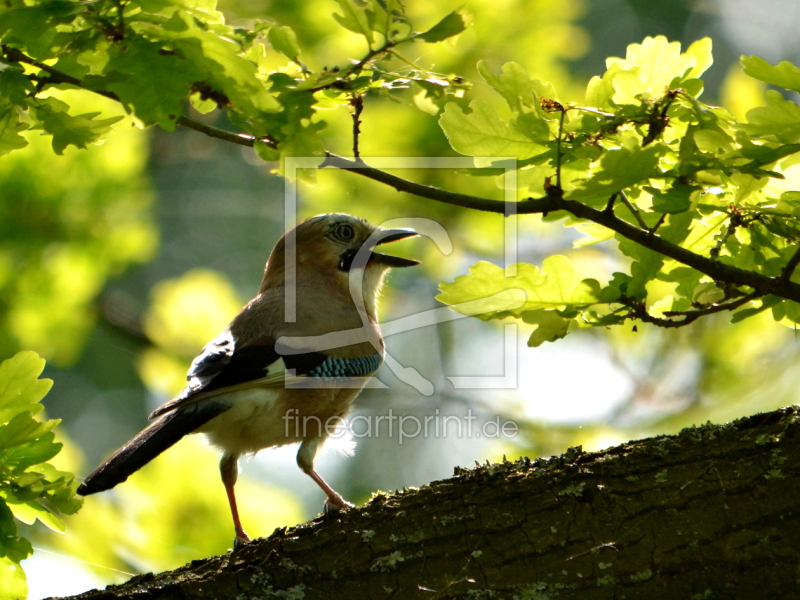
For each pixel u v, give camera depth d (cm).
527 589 538
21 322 1252
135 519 1042
